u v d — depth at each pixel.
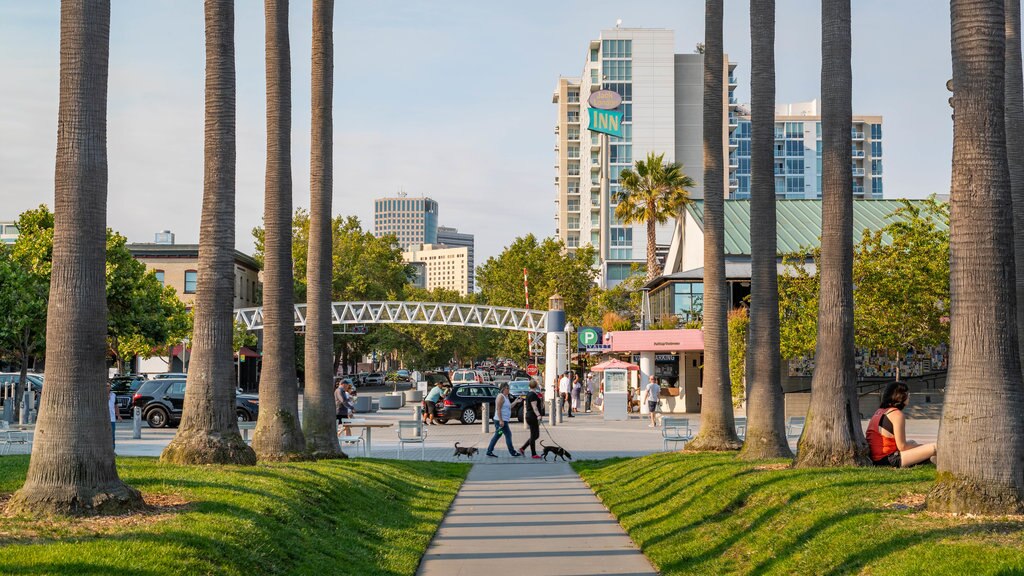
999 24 10.17
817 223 60.72
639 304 75.06
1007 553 8.02
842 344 15.23
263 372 19.89
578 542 13.15
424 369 102.88
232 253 17.09
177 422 39.75
